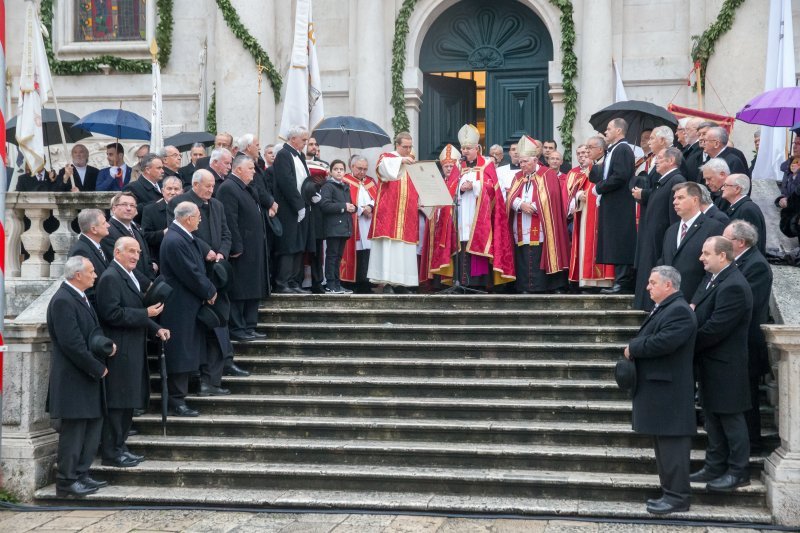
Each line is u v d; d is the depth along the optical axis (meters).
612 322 9.40
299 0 11.93
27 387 7.99
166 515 7.29
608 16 14.59
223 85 15.01
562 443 7.97
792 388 6.97
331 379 8.90
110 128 12.36
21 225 9.78
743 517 6.84
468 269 11.34
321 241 10.95
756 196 10.22
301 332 9.76
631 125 10.91
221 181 10.10
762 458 7.39
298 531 6.80
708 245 7.08
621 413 8.16
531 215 11.14
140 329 7.97
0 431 7.52
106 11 16.30
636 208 10.02
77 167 12.12
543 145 12.32
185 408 8.63
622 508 7.07
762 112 10.52
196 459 8.20
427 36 15.79
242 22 14.95
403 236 11.15
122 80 16.16
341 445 8.02
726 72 13.80
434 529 6.81
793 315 8.01
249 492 7.69
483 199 11.23
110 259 8.45
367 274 11.34
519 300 9.88
